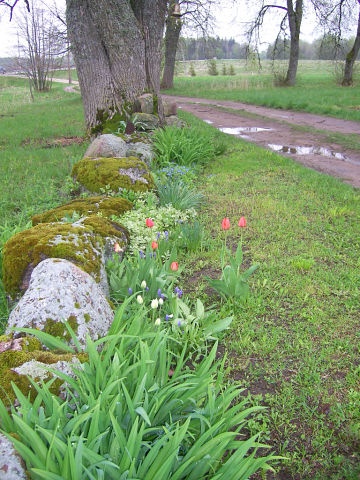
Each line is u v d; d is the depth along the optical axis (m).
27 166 10.98
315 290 5.06
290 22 35.16
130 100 13.43
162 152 10.55
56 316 3.34
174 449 2.23
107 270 4.86
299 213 7.48
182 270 5.51
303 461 3.02
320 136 15.69
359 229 6.75
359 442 3.13
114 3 12.74
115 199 6.86
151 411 2.55
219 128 18.12
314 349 4.08
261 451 3.08
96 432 2.25
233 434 2.43
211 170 10.65
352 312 4.63
